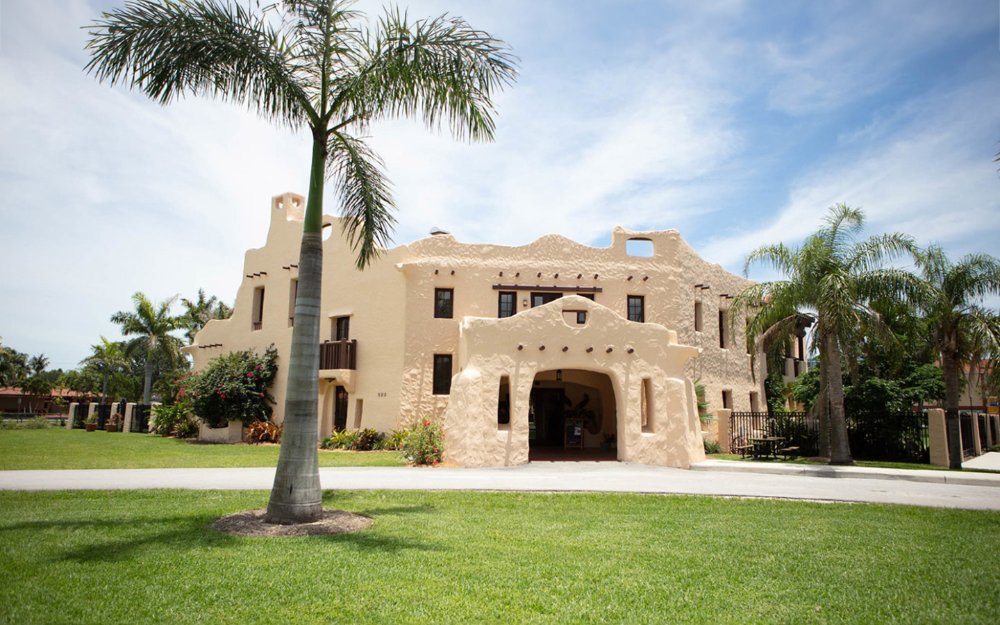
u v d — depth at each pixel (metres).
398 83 9.14
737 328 27.97
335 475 13.77
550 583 5.96
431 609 5.19
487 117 9.52
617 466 16.45
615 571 6.41
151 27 7.89
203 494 10.60
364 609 5.16
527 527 8.50
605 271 24.05
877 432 20.94
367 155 10.77
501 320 17.41
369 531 7.98
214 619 4.87
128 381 58.03
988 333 18.22
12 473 13.36
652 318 24.02
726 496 11.62
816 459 19.66
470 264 23.41
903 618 5.21
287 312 26.72
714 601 5.57
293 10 8.92
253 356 27.14
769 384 29.55
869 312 17.83
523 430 16.88
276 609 5.12
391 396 22.61
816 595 5.77
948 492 12.58
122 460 16.89
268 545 7.10
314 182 9.15
